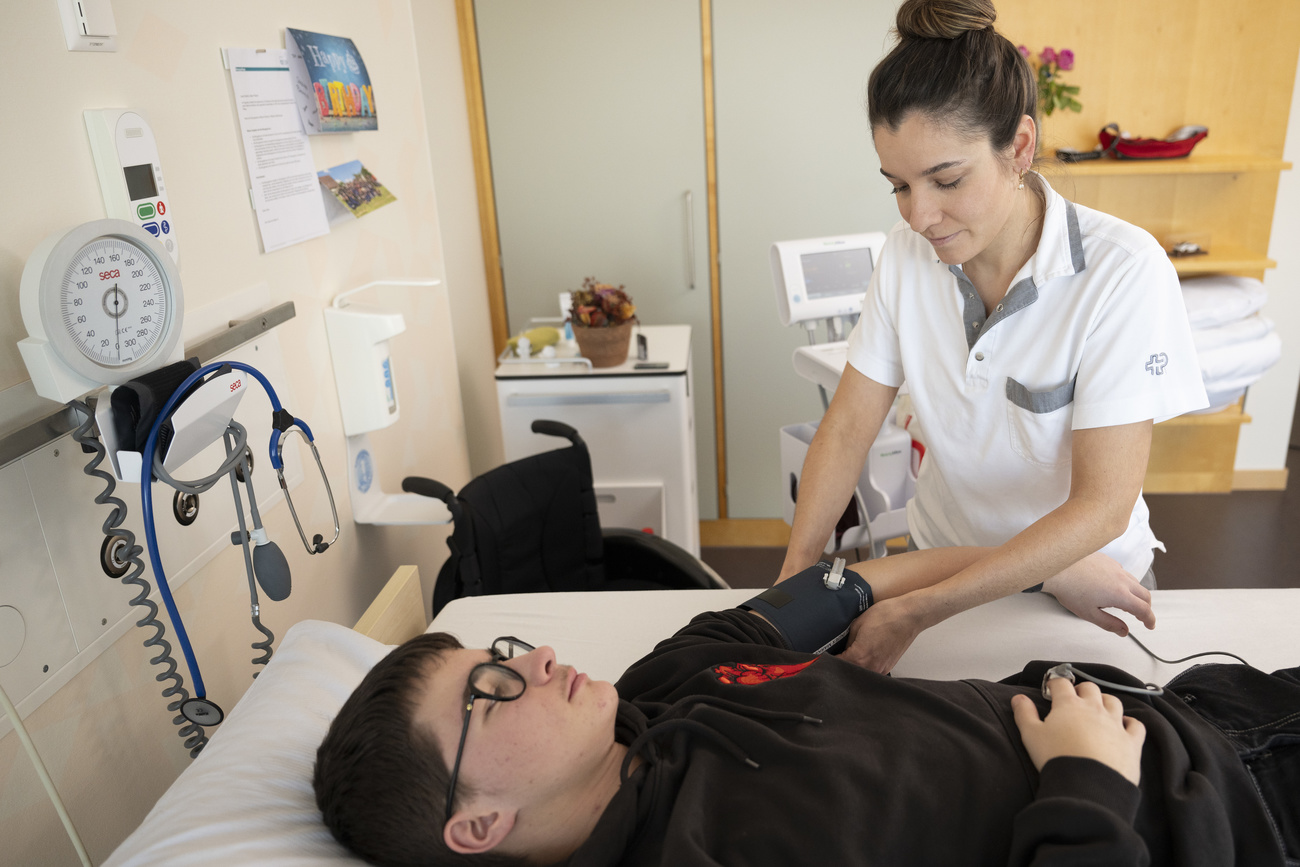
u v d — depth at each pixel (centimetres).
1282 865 81
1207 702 96
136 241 98
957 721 89
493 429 317
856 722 90
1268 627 129
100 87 106
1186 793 79
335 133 169
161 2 118
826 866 77
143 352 99
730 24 280
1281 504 319
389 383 172
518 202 302
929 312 122
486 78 289
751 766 85
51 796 91
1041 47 297
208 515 125
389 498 186
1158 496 330
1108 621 126
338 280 171
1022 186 108
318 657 116
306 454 156
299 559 153
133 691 110
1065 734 83
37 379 90
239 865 83
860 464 135
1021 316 113
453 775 84
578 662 136
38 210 96
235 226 135
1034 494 123
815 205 296
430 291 223
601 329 238
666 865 75
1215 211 305
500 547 185
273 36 147
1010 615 135
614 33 283
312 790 96
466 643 141
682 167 295
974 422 122
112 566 105
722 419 323
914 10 94
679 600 151
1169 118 301
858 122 286
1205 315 278
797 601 115
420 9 243
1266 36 286
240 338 130
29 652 94
